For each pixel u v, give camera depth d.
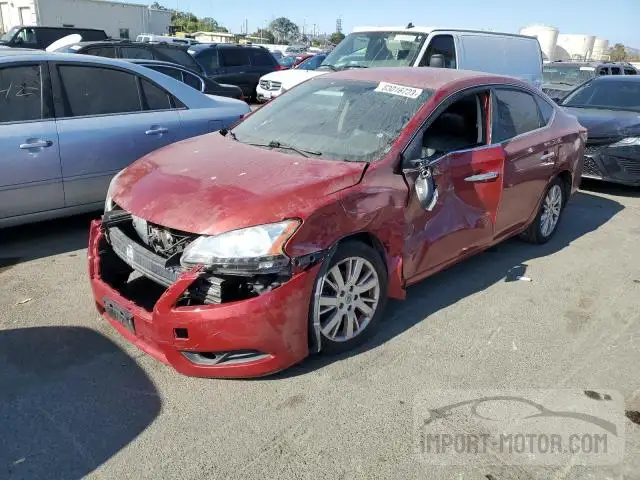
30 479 2.35
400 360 3.34
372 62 9.06
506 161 4.34
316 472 2.46
